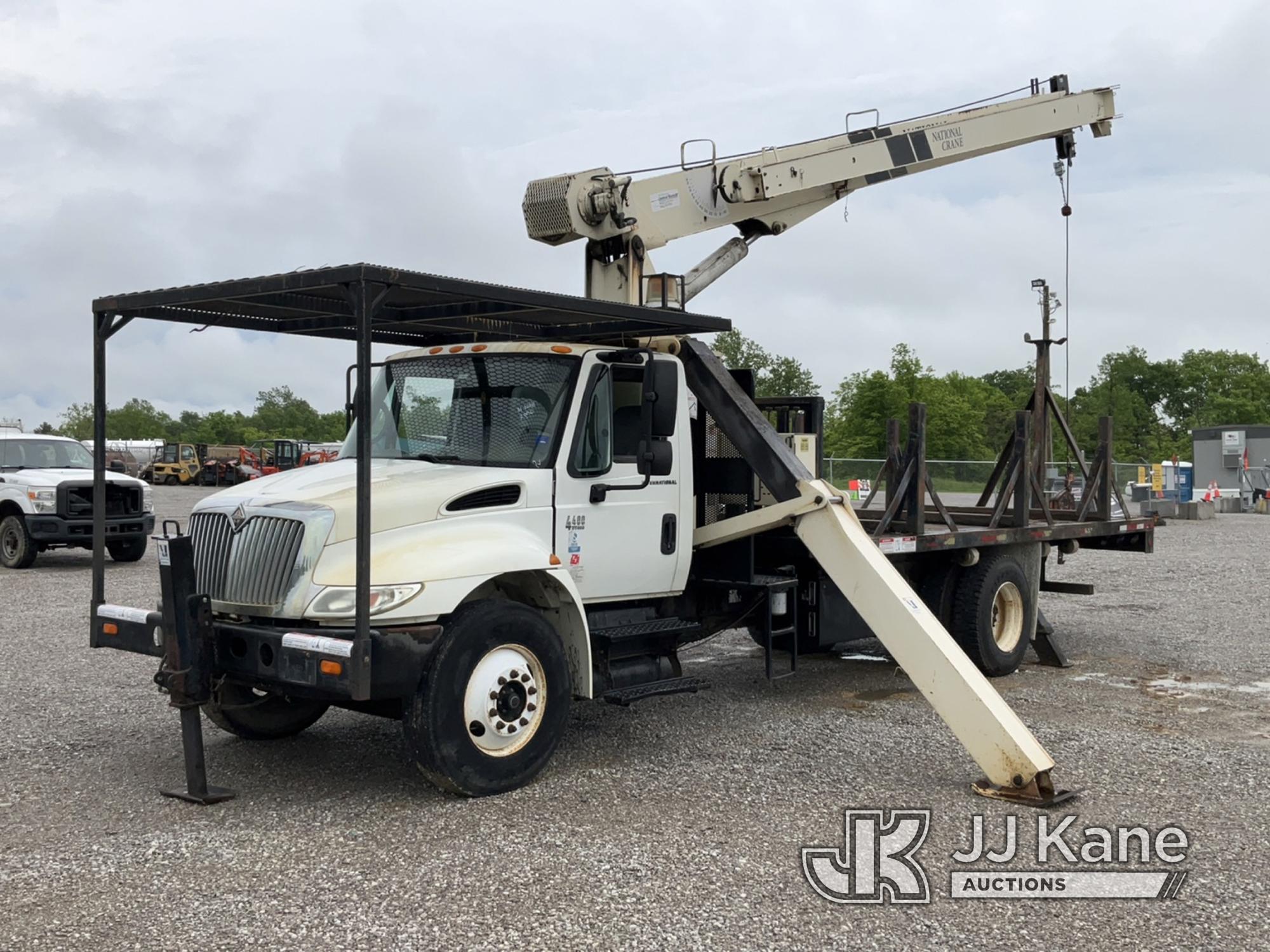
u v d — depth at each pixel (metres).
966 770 6.66
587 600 7.04
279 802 6.09
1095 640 11.70
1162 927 4.43
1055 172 12.09
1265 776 6.52
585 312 6.65
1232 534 25.14
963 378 65.56
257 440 121.38
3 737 7.47
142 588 15.48
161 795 6.21
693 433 8.52
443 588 5.93
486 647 6.11
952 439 46.47
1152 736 7.51
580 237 9.05
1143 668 10.18
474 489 6.40
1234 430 40.28
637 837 5.45
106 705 8.43
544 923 4.45
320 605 5.79
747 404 7.98
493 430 7.00
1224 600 14.67
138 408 139.75
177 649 6.02
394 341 8.27
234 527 6.21
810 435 9.39
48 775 6.61
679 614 8.06
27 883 4.89
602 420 7.09
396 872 5.00
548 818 5.75
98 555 6.85
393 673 5.70
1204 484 41.53
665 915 4.52
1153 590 15.84
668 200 9.60
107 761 6.92
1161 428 97.56
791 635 8.48
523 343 7.21
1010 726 6.18
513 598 6.92
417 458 7.11
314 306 6.86
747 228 10.65
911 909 4.59
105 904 4.66
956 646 6.81
